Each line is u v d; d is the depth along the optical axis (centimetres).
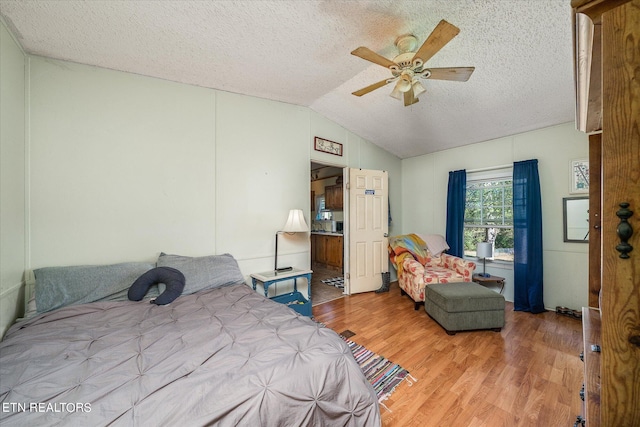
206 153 258
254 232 289
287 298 286
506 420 143
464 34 188
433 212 431
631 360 58
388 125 362
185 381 92
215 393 89
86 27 164
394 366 194
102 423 75
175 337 125
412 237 384
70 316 152
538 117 288
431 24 178
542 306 300
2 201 152
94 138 205
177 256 226
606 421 61
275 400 92
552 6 161
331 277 484
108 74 212
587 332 119
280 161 311
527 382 174
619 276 59
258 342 120
